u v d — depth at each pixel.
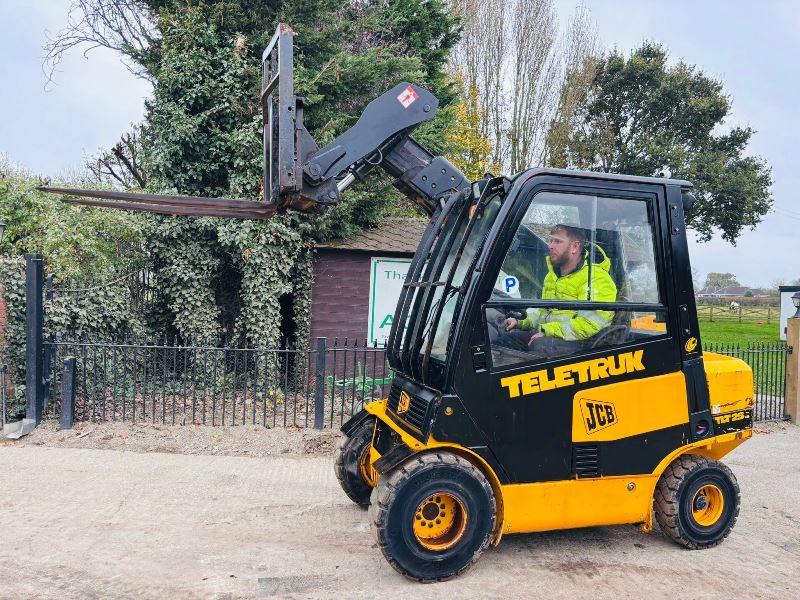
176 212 4.48
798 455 7.84
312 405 9.52
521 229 4.25
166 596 3.88
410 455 4.10
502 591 4.07
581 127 32.91
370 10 15.05
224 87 10.16
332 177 4.57
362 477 5.41
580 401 4.35
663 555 4.75
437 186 4.97
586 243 4.41
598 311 4.42
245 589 3.99
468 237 4.32
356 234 11.75
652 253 4.57
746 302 41.28
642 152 31.83
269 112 4.53
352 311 11.12
